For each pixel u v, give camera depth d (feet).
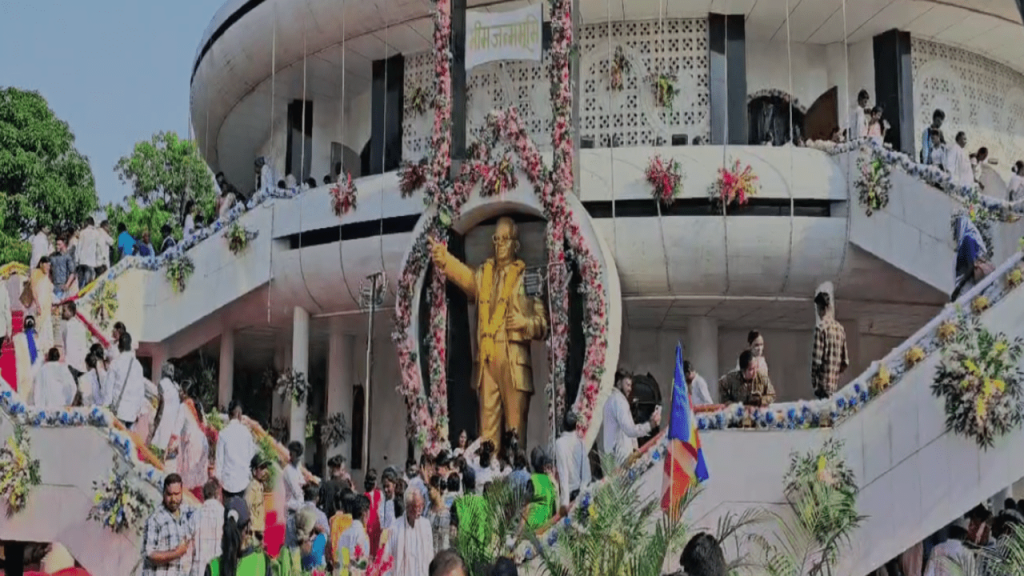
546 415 72.43
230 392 87.97
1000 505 66.95
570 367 66.95
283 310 83.30
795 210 70.08
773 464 48.73
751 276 70.44
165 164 137.18
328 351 92.58
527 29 71.56
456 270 70.69
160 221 132.67
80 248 85.66
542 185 68.59
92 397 62.08
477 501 41.34
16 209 109.40
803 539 41.73
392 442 89.71
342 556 44.93
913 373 47.88
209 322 86.17
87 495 57.31
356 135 94.53
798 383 82.74
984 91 86.12
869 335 84.38
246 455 52.39
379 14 80.94
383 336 89.76
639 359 82.43
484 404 69.72
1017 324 47.09
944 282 63.26
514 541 42.19
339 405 88.43
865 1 76.84
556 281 67.21
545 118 81.10
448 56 73.26
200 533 43.93
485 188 70.28
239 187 126.31
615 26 80.43
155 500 54.80
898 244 66.44
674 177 69.56
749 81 82.58
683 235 69.77
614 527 36.37
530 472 59.06
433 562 25.53
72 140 115.96
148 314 84.99
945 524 46.42
